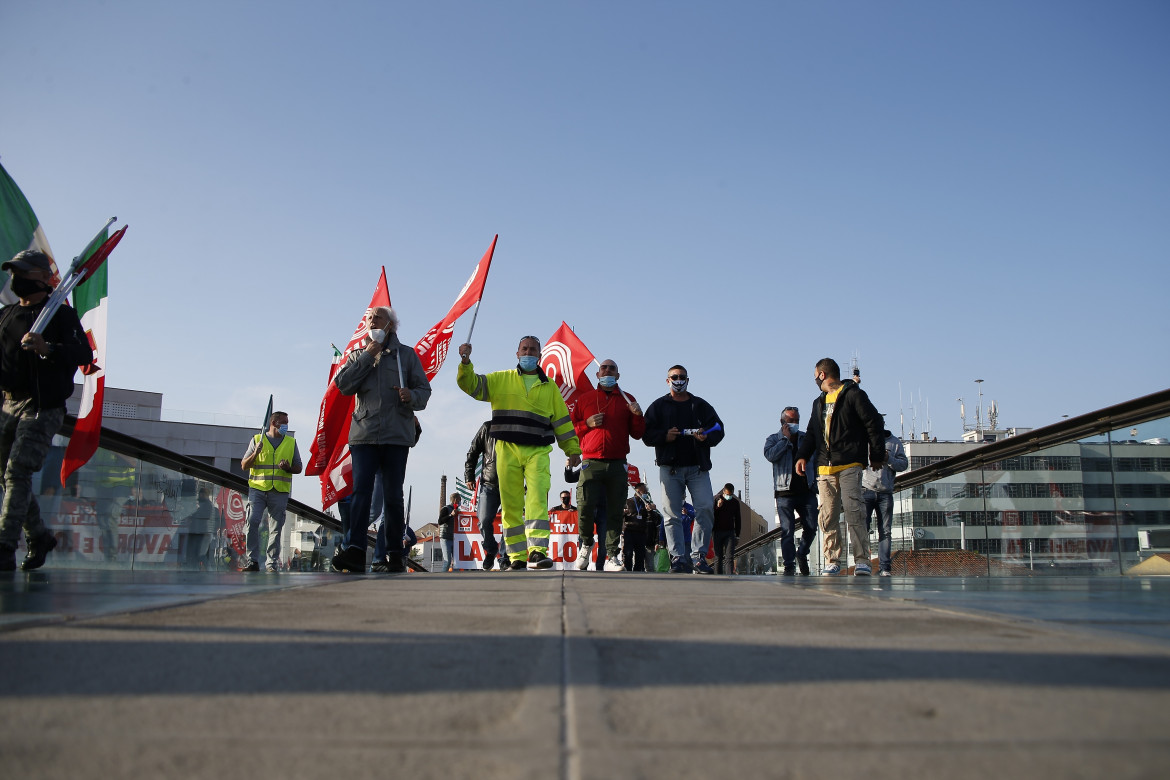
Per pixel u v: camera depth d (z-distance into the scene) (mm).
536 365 8156
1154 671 2049
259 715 1625
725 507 12828
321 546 14820
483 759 1378
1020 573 8234
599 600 3664
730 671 2027
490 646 2336
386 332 7082
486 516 10695
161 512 8977
